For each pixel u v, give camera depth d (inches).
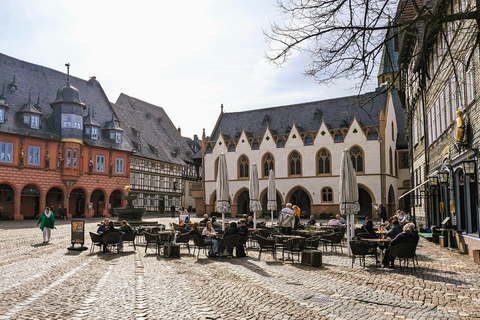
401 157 2225.6
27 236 1008.9
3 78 1897.1
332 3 338.0
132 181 2422.5
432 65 904.3
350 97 2266.2
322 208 2085.4
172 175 2864.2
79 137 1996.8
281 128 2343.8
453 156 718.5
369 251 549.6
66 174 1934.1
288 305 332.2
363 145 2014.0
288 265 549.3
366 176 1993.1
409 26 338.3
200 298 355.6
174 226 956.0
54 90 2128.4
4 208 1851.6
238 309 319.9
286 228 751.1
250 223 926.4
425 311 312.8
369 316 301.3
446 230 741.3
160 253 680.4
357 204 642.8
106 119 2317.9
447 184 747.4
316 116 2278.5
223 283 422.3
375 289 390.6
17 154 1766.7
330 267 527.5
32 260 601.0
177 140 3267.7
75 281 433.7
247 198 2401.6
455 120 685.9
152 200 2618.1
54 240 908.6
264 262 579.5
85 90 2332.7
